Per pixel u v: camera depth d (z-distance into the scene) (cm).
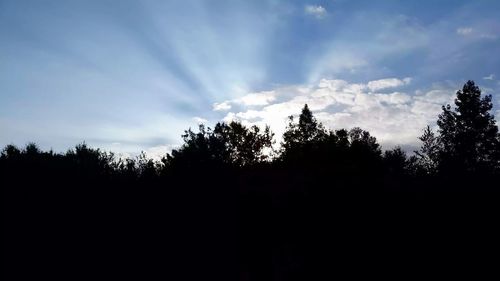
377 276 1167
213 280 1198
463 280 1109
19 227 1359
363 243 1318
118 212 1470
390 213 1438
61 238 1347
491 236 1276
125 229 1407
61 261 1245
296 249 1320
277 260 1282
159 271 1232
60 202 1489
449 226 1352
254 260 1293
